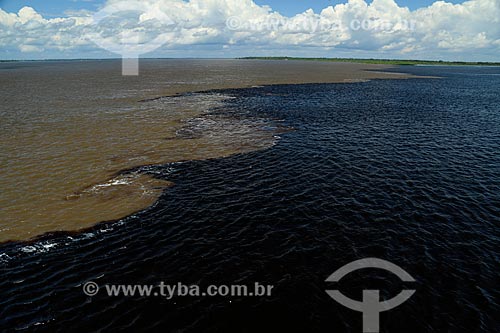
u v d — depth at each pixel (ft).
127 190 74.43
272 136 118.32
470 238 55.42
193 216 63.10
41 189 74.49
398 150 102.83
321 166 88.79
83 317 39.50
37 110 159.43
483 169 86.69
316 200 69.10
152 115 151.53
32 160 91.86
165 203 68.39
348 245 53.57
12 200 69.21
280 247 53.16
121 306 41.22
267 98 207.82
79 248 53.42
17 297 42.60
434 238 55.42
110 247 53.62
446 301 41.91
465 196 70.95
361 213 63.67
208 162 92.17
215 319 39.34
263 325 38.60
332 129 129.49
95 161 91.81
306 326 38.52
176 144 107.96
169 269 48.06
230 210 65.21
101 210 65.57
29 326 38.22
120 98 199.31
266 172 84.79
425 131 127.34
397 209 65.16
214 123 137.69
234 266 48.62
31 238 56.24
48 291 43.68
